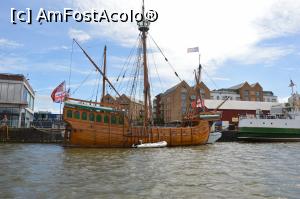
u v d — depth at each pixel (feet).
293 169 64.85
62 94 132.77
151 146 129.39
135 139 130.31
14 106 186.50
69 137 125.29
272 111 219.61
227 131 202.49
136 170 61.57
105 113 126.21
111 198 38.52
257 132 183.21
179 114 288.92
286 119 185.47
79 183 47.50
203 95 307.37
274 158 87.61
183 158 85.76
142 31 152.66
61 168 63.46
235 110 271.69
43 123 197.26
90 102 124.06
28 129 162.71
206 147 135.74
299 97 206.59
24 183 47.11
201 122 150.61
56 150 110.42
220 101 277.03
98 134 123.75
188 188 44.78
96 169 62.59
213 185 47.06
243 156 93.20
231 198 39.22
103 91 143.43
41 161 75.36
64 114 119.34
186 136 143.13
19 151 104.63
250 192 42.57
